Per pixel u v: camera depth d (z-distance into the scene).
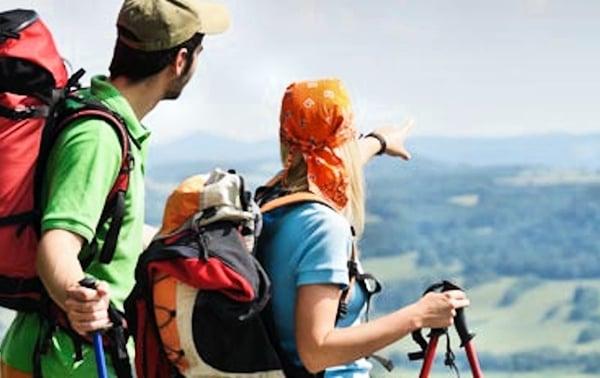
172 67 5.09
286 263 4.62
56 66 4.96
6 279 4.91
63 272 4.63
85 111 4.86
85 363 4.93
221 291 4.50
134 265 4.98
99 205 4.80
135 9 5.06
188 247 4.52
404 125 6.11
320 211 4.64
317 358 4.55
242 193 4.65
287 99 4.75
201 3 5.16
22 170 4.88
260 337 4.57
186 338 4.53
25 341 4.97
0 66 4.86
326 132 4.69
